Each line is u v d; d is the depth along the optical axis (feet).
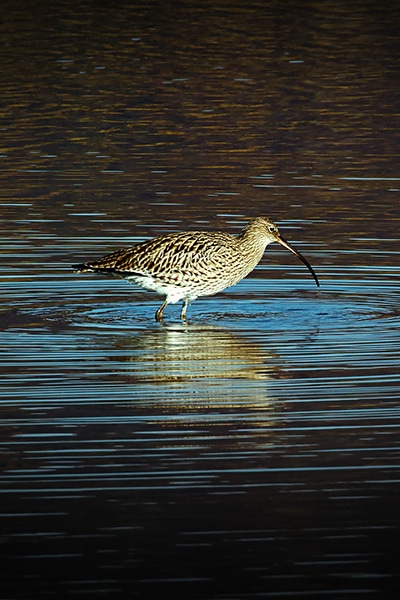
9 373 47.93
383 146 86.22
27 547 34.35
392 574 33.01
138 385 46.73
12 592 32.09
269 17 126.21
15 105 95.81
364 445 40.93
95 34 118.21
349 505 36.83
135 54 111.04
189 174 80.18
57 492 37.65
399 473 39.01
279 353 50.65
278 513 36.37
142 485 38.19
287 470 39.22
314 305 57.77
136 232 67.77
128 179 78.84
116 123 91.76
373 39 117.19
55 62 107.96
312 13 128.26
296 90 100.42
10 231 68.18
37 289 59.88
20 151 84.99
